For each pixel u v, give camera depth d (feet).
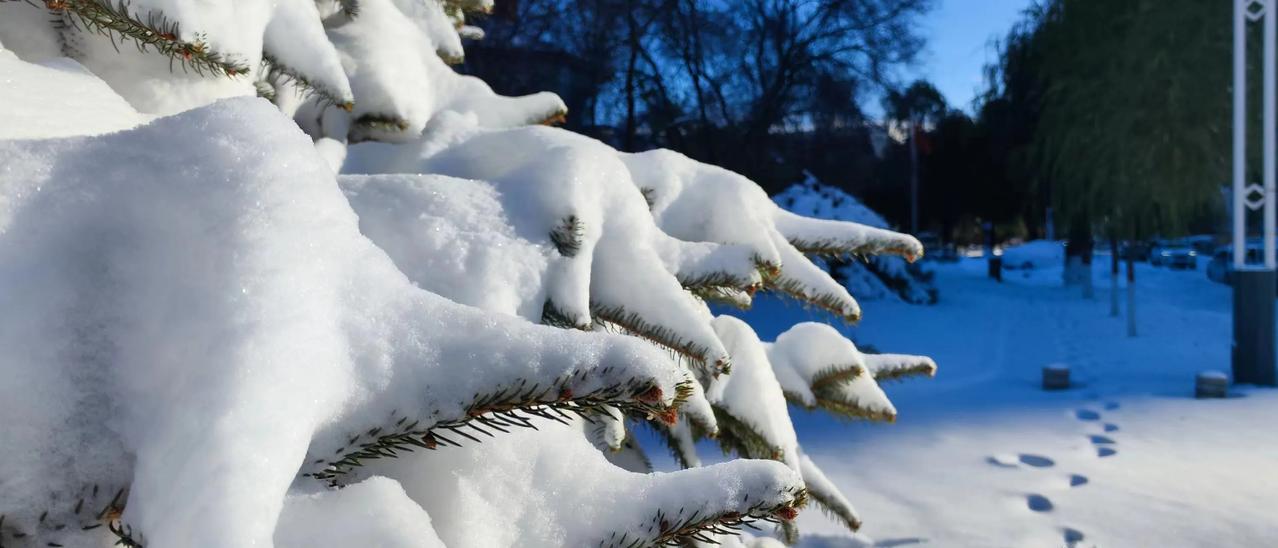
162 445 4.18
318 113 11.00
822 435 34.86
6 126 5.75
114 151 5.19
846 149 140.97
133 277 4.85
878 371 16.63
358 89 10.78
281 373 4.30
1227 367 50.62
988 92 134.41
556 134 10.18
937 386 47.47
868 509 25.21
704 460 26.71
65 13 7.76
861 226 11.04
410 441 4.83
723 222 10.33
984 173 168.55
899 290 97.66
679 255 9.44
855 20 125.29
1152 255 150.61
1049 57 89.25
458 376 4.76
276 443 4.09
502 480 5.81
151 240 4.93
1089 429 34.94
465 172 10.14
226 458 3.94
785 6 125.70
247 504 3.84
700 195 10.53
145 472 4.17
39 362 4.54
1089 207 79.41
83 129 6.12
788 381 14.82
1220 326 72.49
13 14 7.65
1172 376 47.67
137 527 4.04
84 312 4.73
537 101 11.98
